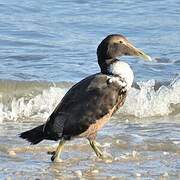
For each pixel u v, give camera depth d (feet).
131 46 42.09
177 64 66.13
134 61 66.44
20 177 36.88
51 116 40.19
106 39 41.60
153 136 45.78
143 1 97.71
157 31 80.94
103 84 39.91
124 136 45.44
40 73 60.90
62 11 90.33
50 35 77.10
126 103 53.21
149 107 53.47
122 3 96.07
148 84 57.31
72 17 87.10
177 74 62.13
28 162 39.78
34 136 40.24
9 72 60.39
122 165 39.55
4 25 80.69
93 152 42.14
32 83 56.34
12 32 77.51
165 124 50.03
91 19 86.33
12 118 50.65
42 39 75.05
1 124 48.83
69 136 40.22
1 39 73.87
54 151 40.60
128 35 79.30
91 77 40.45
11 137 44.75
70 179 36.83
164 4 95.91
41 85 56.34
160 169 38.86
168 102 54.19
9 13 87.35
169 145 43.55
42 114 51.96
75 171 38.17
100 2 96.53
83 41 74.84
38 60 65.67
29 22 83.15
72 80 59.41
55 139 40.37
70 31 79.71
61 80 58.65
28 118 51.01
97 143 42.91
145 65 65.10
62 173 37.83
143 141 44.32
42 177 37.01
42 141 43.78
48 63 64.59
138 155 41.45
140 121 51.03
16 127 48.01
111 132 46.70
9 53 67.97
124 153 41.73
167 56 69.31
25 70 61.57
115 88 39.96
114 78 40.09
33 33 77.41
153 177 37.29
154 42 75.77
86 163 39.86
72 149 42.55
